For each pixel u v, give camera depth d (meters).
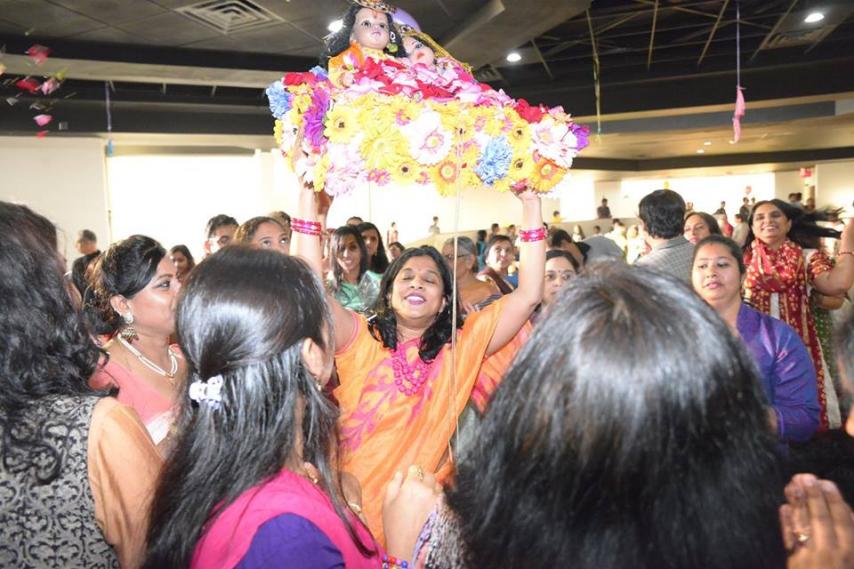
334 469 1.09
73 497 0.91
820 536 0.73
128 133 11.34
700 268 1.98
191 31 7.81
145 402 1.69
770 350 1.89
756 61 10.43
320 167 1.40
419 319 1.65
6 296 0.91
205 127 11.87
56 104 10.45
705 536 0.61
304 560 0.82
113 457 0.95
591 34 8.66
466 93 1.50
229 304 0.89
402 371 1.65
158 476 0.94
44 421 0.91
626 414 0.58
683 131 14.04
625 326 0.61
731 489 0.61
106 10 6.99
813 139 17.06
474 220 17.52
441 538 0.83
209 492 0.86
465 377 1.67
